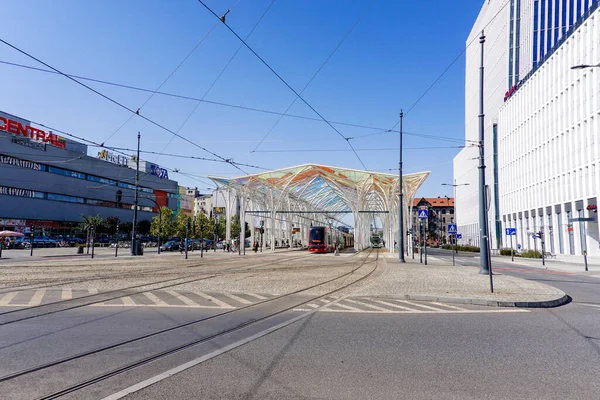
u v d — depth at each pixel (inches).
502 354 221.6
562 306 399.9
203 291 480.7
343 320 316.8
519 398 160.1
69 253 1657.2
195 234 2805.1
